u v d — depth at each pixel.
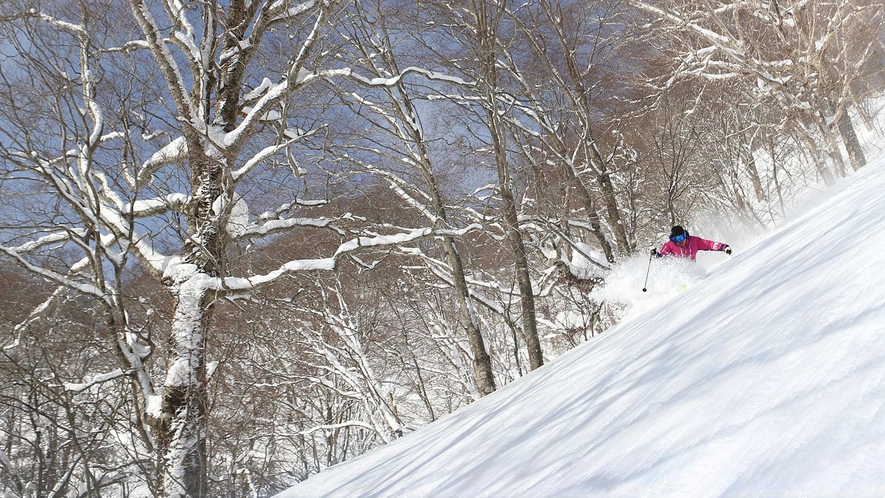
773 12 15.50
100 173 10.53
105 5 9.15
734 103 20.58
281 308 12.12
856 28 15.68
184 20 10.37
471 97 15.04
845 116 16.11
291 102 10.02
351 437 23.80
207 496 8.74
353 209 13.30
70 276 9.34
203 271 9.62
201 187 9.79
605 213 22.34
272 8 10.23
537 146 20.09
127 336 9.30
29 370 8.58
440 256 19.61
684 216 20.95
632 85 20.47
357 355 18.02
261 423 17.33
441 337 21.05
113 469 8.71
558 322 20.97
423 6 14.02
